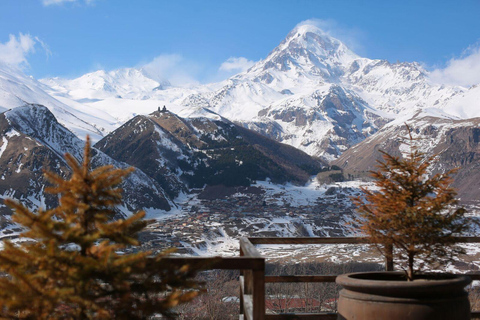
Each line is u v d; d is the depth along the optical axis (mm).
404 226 4973
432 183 5203
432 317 4430
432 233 4922
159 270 3857
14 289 3535
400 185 5250
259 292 4227
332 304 19047
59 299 3461
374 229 5141
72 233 3721
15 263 3672
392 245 5258
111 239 3900
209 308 17672
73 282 3512
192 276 4020
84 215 4000
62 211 3951
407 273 5168
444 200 4965
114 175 4113
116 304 3652
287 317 5664
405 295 4496
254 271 4234
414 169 5203
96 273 3643
